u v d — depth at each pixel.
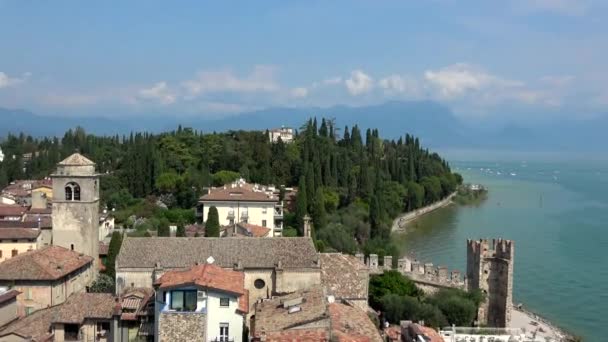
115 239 110.88
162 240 91.00
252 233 135.88
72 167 106.12
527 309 128.00
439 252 183.62
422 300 106.81
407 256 175.12
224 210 163.62
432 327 97.75
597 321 121.38
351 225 179.38
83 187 106.56
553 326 115.44
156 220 166.50
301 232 160.38
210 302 65.25
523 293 140.00
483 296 112.62
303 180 170.50
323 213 168.88
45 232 138.50
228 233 136.25
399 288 106.50
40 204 172.62
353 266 94.50
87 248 107.19
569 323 119.62
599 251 187.25
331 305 68.62
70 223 106.69
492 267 114.00
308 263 87.88
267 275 87.69
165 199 193.88
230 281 69.25
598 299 136.12
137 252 88.38
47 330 75.88
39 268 89.69
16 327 75.88
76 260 99.44
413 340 77.81
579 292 141.38
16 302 84.88
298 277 87.06
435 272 117.44
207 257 87.94
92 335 75.69
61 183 106.31
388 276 109.12
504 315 110.88
